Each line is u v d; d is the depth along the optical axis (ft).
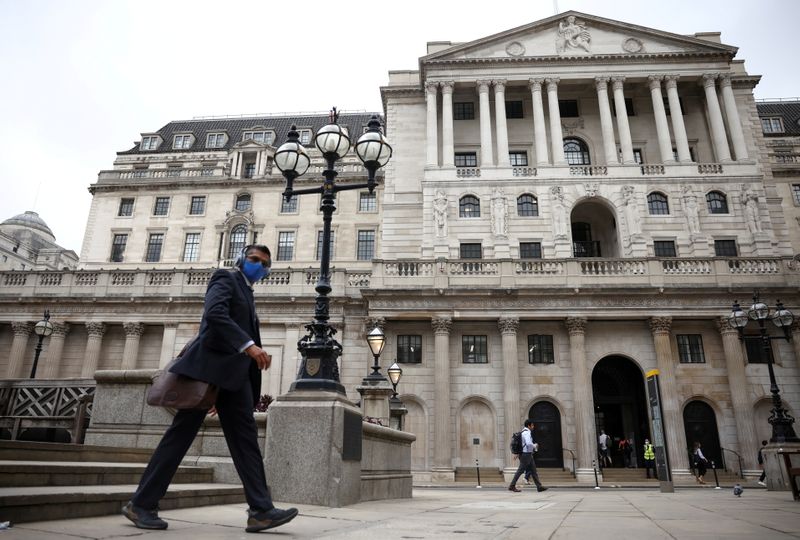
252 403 16.07
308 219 159.94
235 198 165.27
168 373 14.60
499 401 99.19
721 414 97.45
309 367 28.25
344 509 24.40
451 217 119.14
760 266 101.71
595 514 27.20
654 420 60.03
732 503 38.27
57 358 108.06
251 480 15.12
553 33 131.95
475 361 102.32
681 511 30.01
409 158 132.16
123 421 34.47
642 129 130.52
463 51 130.41
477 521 21.74
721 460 95.86
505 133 124.88
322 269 31.76
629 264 103.35
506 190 120.16
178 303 108.88
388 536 15.52
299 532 15.55
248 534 14.44
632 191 117.08
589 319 101.09
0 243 265.75
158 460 14.52
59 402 43.16
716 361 100.17
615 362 109.19
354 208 159.53
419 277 104.22
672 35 127.85
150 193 168.14
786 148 176.14
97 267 161.48
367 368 103.24
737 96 130.72
